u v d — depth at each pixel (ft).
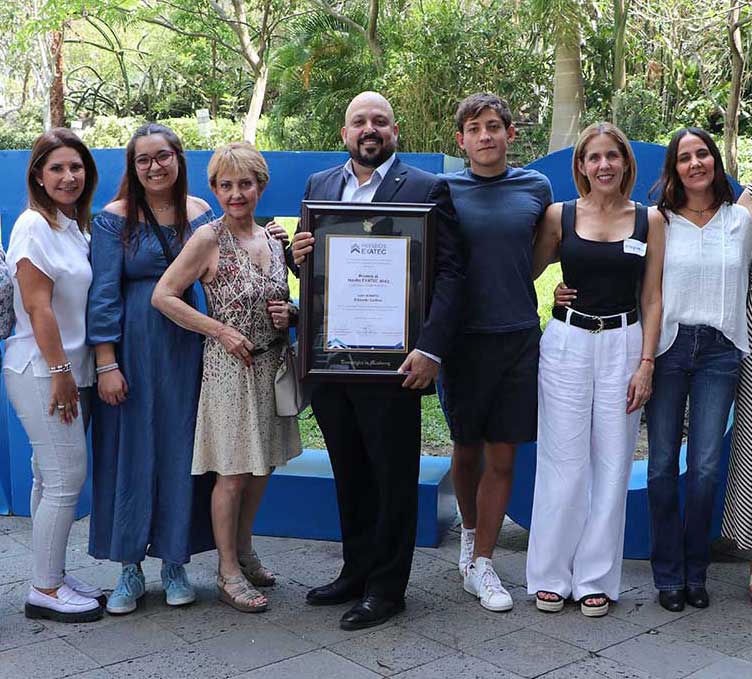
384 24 48.44
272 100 83.30
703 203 11.80
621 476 11.87
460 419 12.15
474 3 49.03
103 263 11.59
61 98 83.66
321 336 11.34
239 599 11.87
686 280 11.64
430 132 43.80
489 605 11.94
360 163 11.48
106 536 12.03
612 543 11.89
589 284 11.69
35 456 11.95
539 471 12.10
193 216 12.20
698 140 11.58
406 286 11.28
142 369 11.66
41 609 11.70
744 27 44.91
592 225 11.71
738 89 38.01
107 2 65.26
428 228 11.18
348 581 12.16
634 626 11.44
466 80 43.75
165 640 11.08
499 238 11.73
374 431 11.39
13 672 10.25
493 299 11.76
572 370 11.76
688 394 12.04
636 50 50.24
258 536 15.06
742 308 11.83
